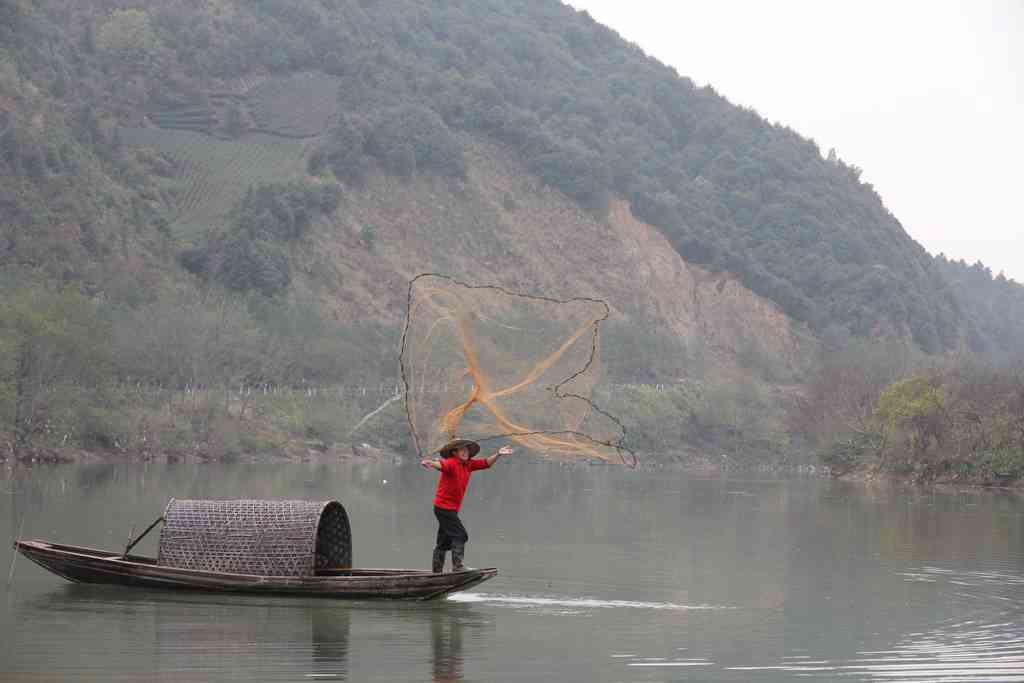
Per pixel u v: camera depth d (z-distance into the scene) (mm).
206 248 126188
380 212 153750
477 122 184750
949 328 198375
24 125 126438
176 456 73562
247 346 88188
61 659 14844
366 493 49656
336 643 16266
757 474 91125
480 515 41469
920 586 24188
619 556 28906
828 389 105875
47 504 36812
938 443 74750
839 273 186875
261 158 166250
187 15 190750
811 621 19469
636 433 104250
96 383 71875
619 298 162875
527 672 14930
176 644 15875
